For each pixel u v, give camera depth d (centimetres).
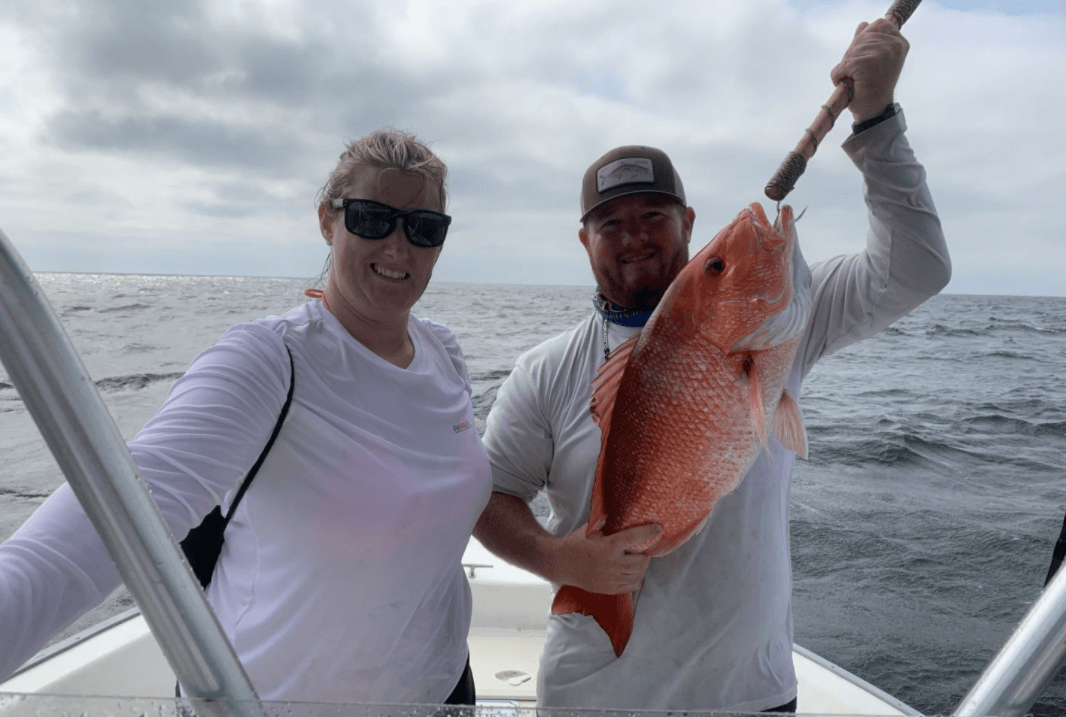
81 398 64
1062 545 188
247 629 145
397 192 154
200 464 123
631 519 160
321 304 162
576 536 172
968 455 1097
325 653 147
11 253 61
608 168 199
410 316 182
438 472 158
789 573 194
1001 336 3241
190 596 71
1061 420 1345
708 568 179
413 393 161
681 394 151
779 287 143
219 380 134
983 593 630
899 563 686
